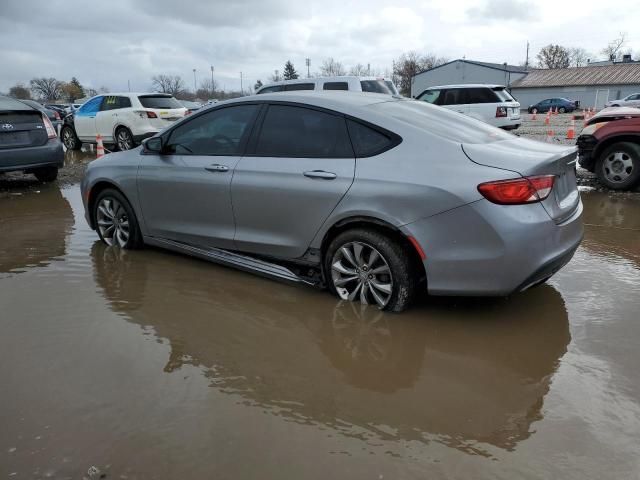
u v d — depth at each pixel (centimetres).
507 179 312
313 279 393
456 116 407
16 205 739
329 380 284
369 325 345
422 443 233
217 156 427
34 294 403
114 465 220
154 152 475
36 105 1563
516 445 231
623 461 220
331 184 359
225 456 226
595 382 278
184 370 293
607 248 498
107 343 324
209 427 245
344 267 372
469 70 6588
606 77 5812
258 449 230
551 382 279
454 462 221
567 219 342
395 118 362
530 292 394
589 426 243
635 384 275
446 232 324
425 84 6894
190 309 373
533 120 2953
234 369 295
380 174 343
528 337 327
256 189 395
